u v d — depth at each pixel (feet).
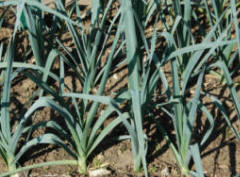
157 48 6.86
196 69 6.29
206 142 5.92
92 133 5.56
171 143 5.67
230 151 5.83
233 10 5.28
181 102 5.35
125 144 5.96
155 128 6.07
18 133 5.45
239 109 5.44
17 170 5.59
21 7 5.23
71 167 5.81
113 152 5.90
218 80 6.51
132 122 5.56
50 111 6.28
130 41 5.08
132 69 5.16
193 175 5.51
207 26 7.09
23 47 6.89
